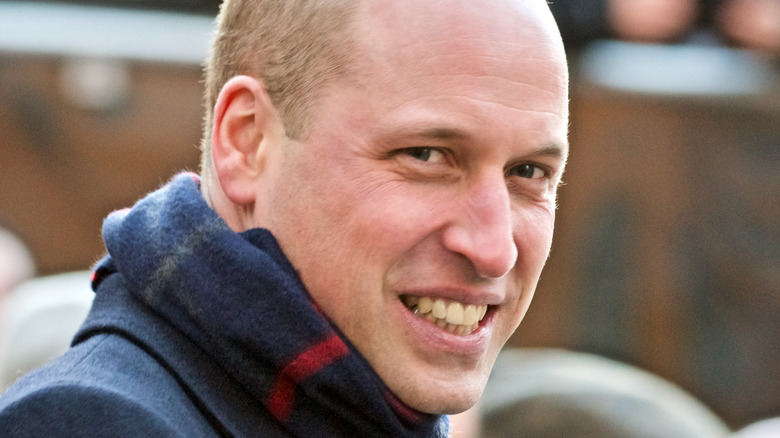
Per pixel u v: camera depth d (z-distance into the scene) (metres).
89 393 3.79
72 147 16.70
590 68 18.31
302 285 4.38
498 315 4.68
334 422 4.37
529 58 4.29
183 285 4.24
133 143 16.84
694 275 18.81
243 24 4.66
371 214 4.27
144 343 4.21
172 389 4.12
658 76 18.31
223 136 4.58
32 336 10.48
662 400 10.27
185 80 16.86
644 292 18.81
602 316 18.86
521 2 4.37
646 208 18.59
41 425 3.71
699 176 18.55
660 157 18.44
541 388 10.23
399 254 4.31
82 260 16.98
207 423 4.16
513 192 4.56
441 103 4.18
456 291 4.37
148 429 3.79
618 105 18.23
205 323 4.20
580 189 18.56
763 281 18.72
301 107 4.37
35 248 16.81
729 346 18.95
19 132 16.52
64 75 16.47
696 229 18.69
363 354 4.42
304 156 4.35
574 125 18.34
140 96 16.80
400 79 4.20
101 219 17.00
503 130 4.22
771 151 18.45
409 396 4.43
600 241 18.69
